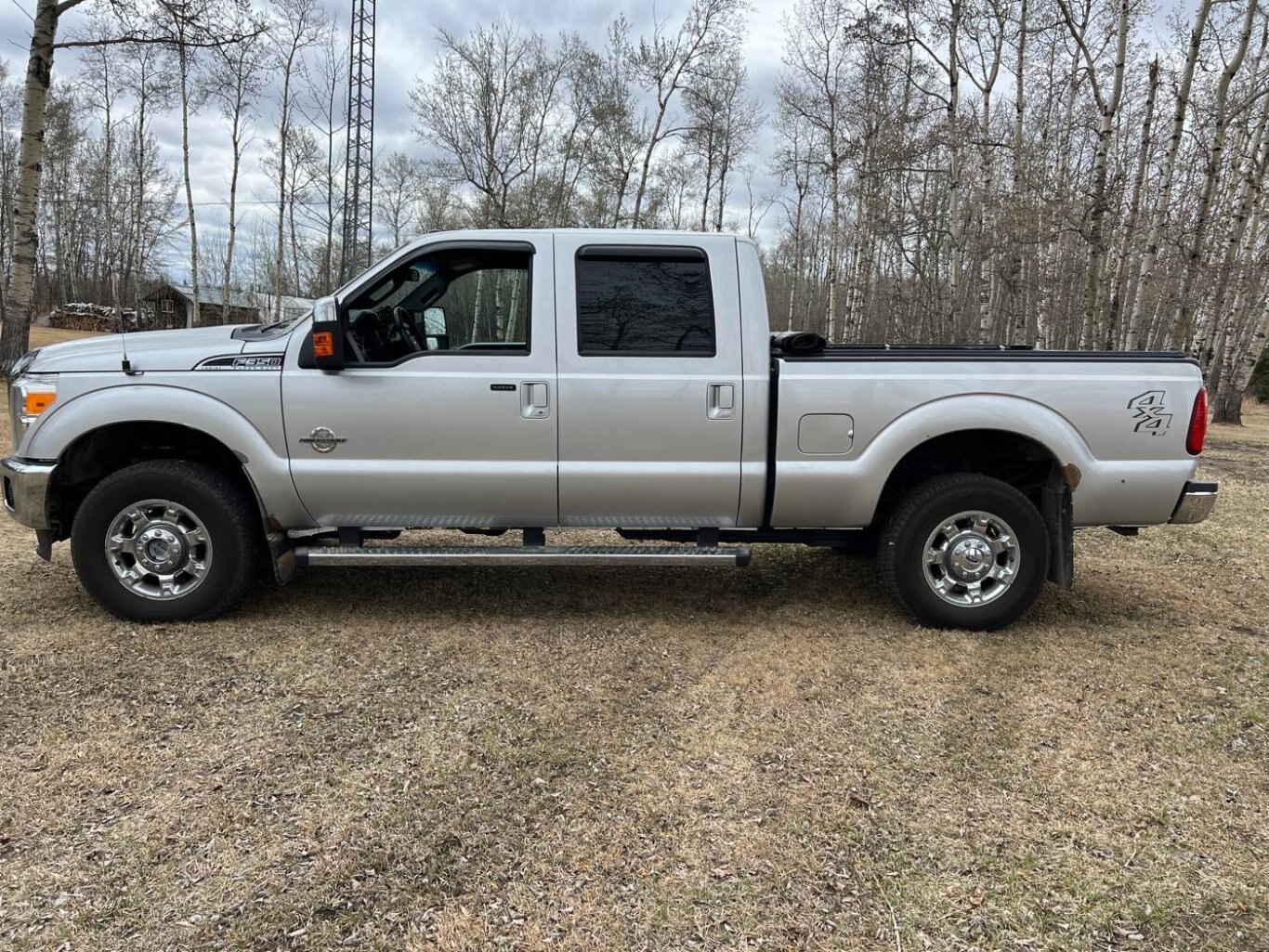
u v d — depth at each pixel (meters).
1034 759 3.01
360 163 30.19
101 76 31.58
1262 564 5.75
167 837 2.44
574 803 2.67
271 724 3.15
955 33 16.48
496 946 2.03
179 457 4.34
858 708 3.41
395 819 2.56
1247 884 2.32
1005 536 4.18
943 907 2.21
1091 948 2.07
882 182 21.33
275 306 37.00
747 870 2.35
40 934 2.03
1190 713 3.40
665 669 3.79
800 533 4.43
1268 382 36.00
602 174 29.34
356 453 3.98
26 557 5.19
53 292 58.38
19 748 2.91
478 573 5.20
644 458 4.04
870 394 4.04
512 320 4.41
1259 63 17.25
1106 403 4.06
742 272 4.04
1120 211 16.88
